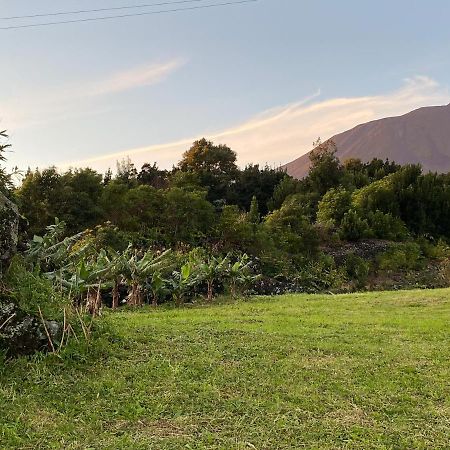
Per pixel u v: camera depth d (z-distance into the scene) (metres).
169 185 33.41
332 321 8.52
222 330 7.08
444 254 27.64
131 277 11.63
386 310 10.27
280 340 6.55
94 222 20.17
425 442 3.69
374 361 5.71
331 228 28.52
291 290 18.66
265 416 4.07
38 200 19.86
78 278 7.25
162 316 9.17
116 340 6.00
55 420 3.89
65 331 5.39
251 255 20.77
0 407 4.06
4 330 4.99
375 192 32.78
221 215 23.14
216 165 42.78
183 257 15.55
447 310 10.16
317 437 3.72
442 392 4.76
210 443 3.57
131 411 4.08
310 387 4.75
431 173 35.81
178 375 4.91
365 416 4.15
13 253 5.77
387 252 26.42
